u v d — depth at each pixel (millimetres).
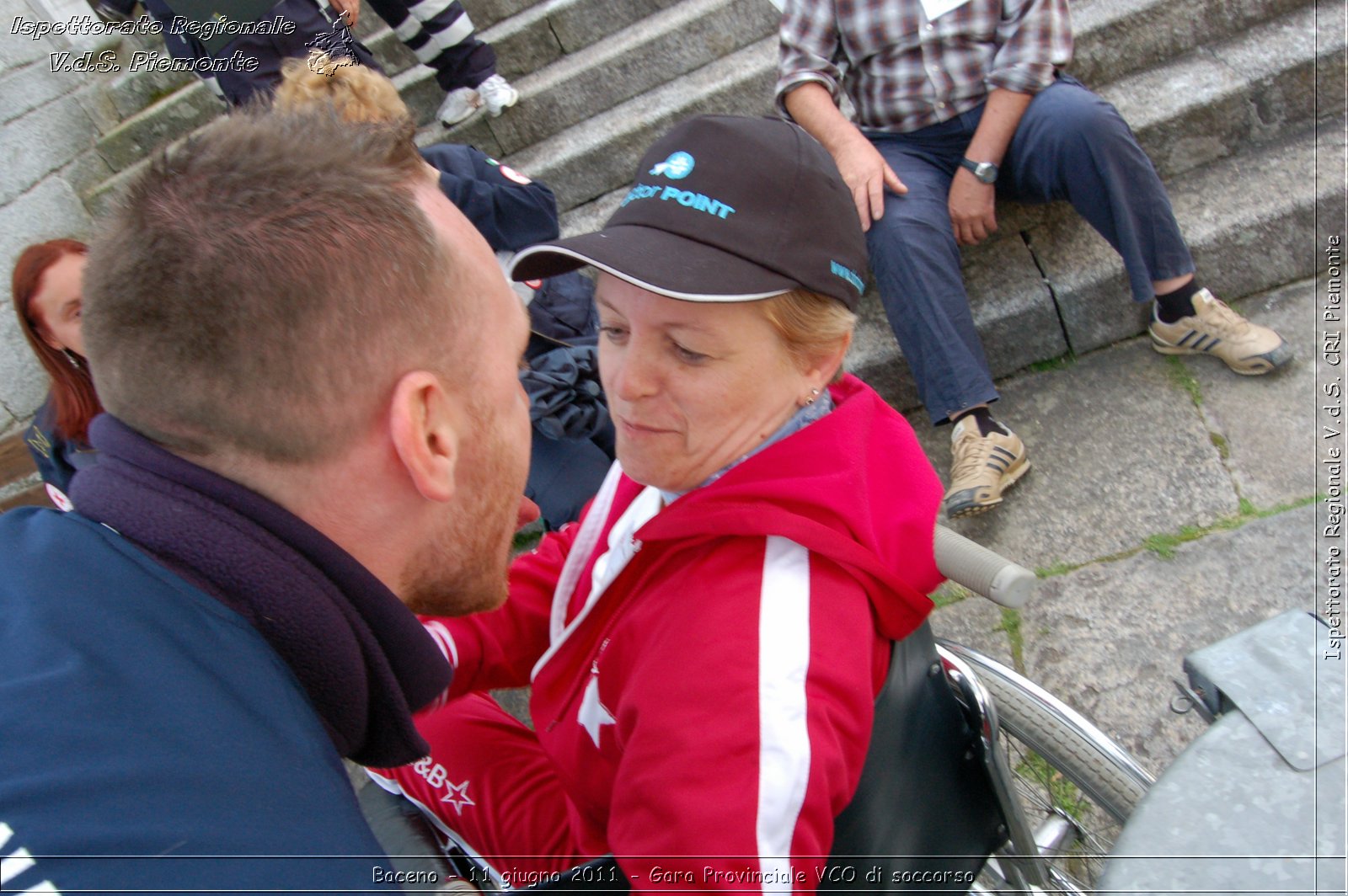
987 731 1100
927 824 1048
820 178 917
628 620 950
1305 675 724
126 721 529
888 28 2281
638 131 3100
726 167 895
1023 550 2193
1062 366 2543
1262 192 2443
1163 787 694
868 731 843
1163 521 2135
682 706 809
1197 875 635
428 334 664
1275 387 2283
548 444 2291
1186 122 2527
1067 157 2164
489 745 1271
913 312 2229
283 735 578
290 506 660
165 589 596
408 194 671
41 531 627
